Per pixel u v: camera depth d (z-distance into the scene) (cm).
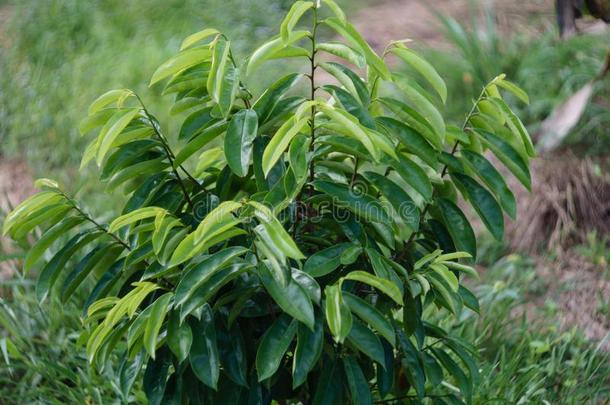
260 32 702
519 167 250
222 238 216
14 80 621
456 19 734
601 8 400
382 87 594
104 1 730
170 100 584
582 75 577
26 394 352
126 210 252
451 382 357
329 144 230
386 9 783
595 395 365
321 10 746
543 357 402
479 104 261
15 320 385
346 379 241
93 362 251
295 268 224
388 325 220
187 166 506
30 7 714
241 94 240
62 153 548
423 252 267
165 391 244
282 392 251
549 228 502
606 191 511
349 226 240
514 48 625
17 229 248
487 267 484
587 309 449
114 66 629
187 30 688
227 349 232
